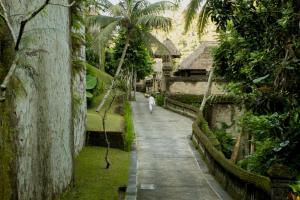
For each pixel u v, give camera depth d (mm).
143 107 30828
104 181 11438
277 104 5957
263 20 6852
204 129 17500
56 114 9219
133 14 24547
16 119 6820
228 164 10695
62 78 9773
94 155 14719
